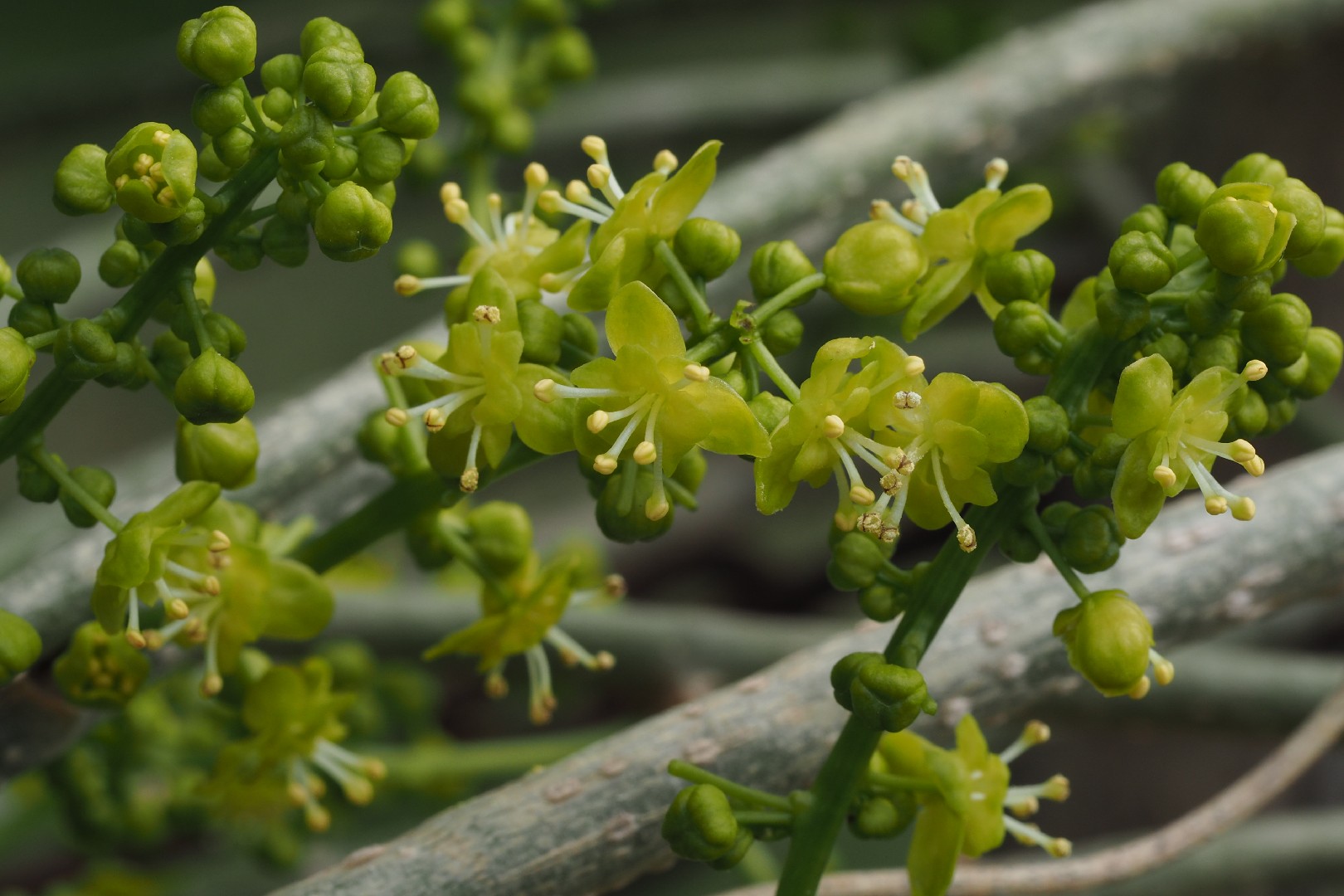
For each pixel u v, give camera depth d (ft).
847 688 0.56
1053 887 0.63
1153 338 0.56
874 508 0.55
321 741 0.63
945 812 0.58
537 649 0.63
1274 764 0.63
